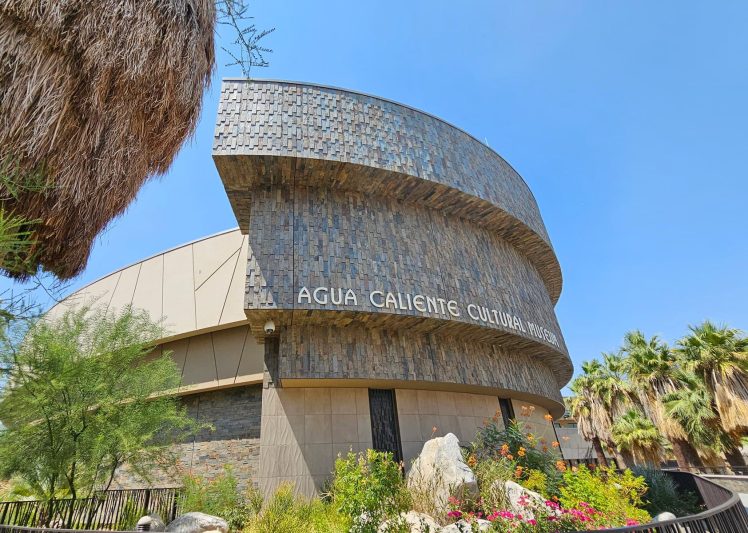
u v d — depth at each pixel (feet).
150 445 33.42
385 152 44.39
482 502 24.49
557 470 32.68
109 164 9.59
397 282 41.04
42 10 8.20
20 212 8.71
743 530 14.56
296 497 33.30
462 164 50.55
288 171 41.50
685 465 60.49
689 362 59.47
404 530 18.84
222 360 51.57
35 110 8.03
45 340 27.84
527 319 51.26
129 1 9.69
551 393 58.13
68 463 27.68
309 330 39.14
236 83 42.91
